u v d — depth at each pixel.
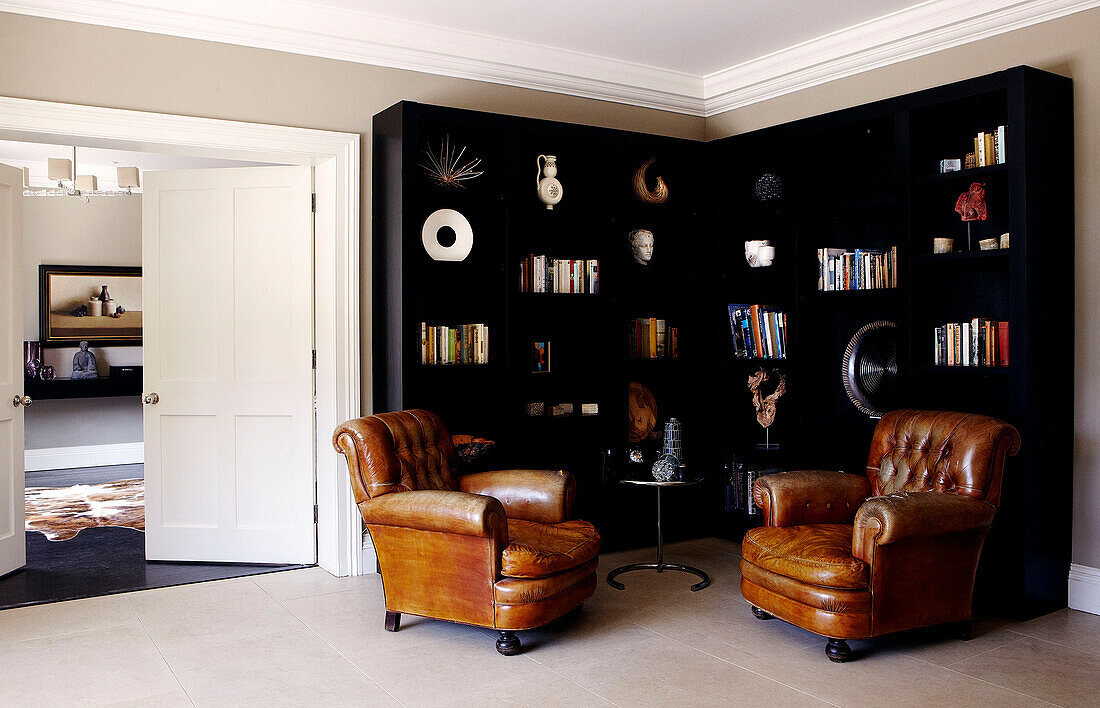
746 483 5.22
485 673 3.26
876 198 4.53
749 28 4.72
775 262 5.18
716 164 5.28
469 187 4.86
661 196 5.24
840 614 3.29
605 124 5.47
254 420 4.78
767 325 5.08
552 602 3.48
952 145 4.46
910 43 4.54
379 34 4.56
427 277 4.79
